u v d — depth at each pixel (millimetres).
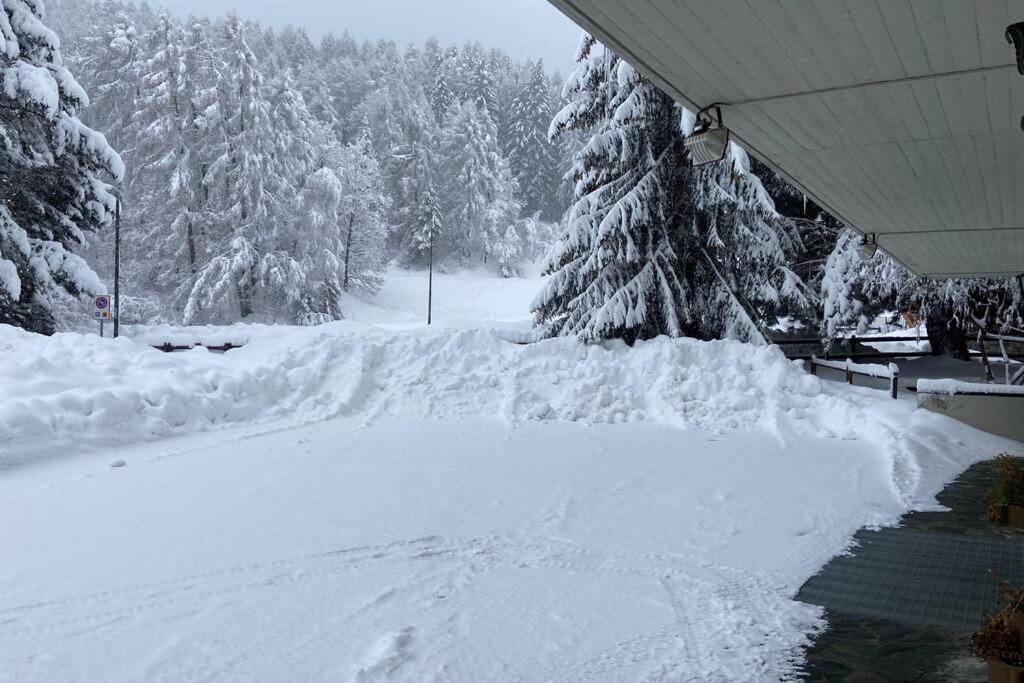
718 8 3758
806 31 4020
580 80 16859
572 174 17250
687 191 16781
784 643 4543
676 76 4715
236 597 5359
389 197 68688
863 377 19359
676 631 4742
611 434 12016
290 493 8281
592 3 3734
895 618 4945
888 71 4578
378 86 83188
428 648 4496
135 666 4289
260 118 42188
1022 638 3760
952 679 4027
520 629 4781
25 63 17812
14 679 4145
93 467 9453
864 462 10211
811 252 20438
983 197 8055
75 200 21359
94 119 47781
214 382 12953
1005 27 3920
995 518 7480
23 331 14672
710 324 17391
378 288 59562
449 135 74250
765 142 6121
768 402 13453
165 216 42031
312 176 46125
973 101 5086
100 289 20141
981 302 19953
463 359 15055
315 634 4723
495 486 8680
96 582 5652
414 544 6605
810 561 6172
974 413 12930
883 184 7516
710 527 7160
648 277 16281
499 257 70125
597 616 5004
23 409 10062
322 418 12844
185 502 7910
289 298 42750
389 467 9547
